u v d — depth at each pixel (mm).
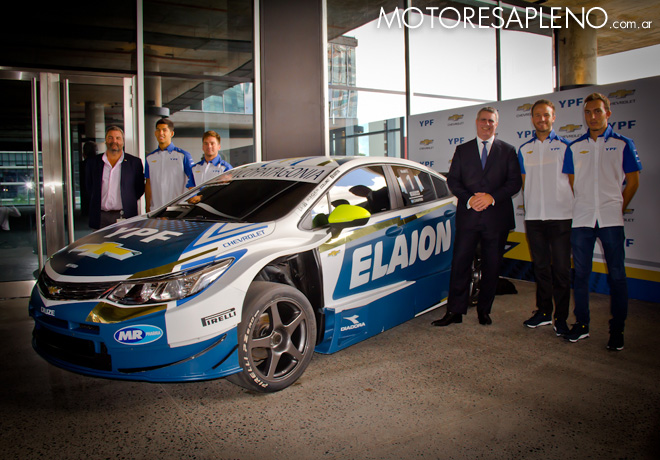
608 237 3678
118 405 2855
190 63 6949
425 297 4129
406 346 3805
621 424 2566
